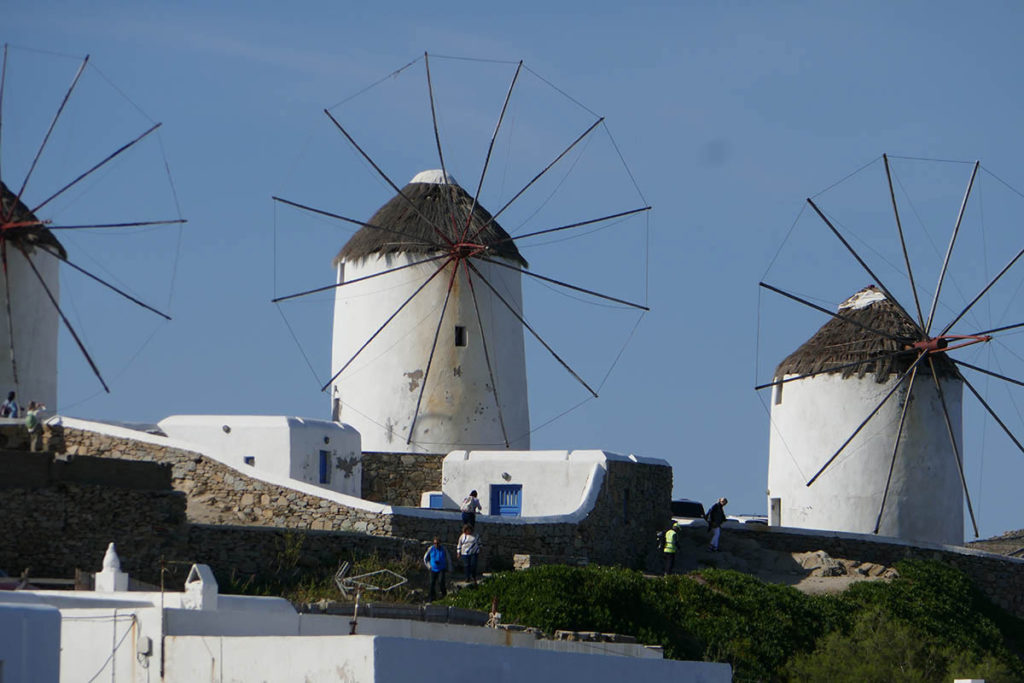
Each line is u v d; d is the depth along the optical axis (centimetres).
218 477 8662
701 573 8938
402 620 5719
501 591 7694
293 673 4497
